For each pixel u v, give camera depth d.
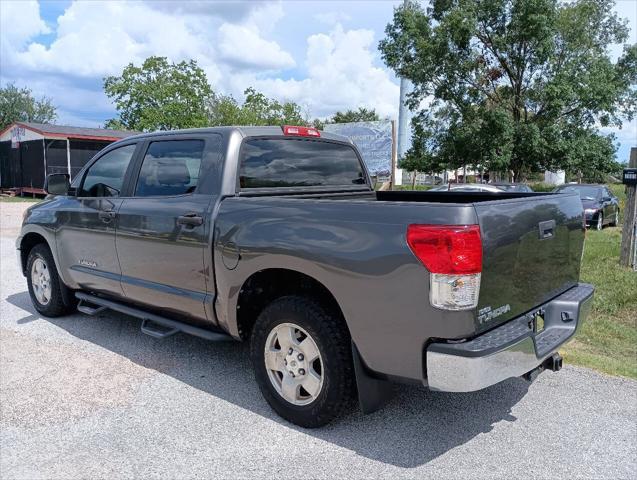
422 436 3.34
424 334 2.81
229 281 3.67
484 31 28.58
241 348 4.92
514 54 28.03
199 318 4.02
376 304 2.95
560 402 3.83
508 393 3.98
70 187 5.36
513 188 15.17
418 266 2.79
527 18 26.36
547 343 3.33
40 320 5.77
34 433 3.36
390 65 30.23
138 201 4.45
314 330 3.24
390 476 2.92
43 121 50.91
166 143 4.40
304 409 3.38
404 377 2.95
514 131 27.36
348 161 5.05
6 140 29.66
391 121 16.78
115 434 3.35
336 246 3.09
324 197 4.61
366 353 3.05
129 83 36.78
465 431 3.41
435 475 2.93
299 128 4.55
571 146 27.02
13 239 12.30
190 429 3.42
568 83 26.81
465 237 2.71
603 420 3.56
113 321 5.73
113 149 4.95
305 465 3.03
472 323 2.78
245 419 3.56
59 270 5.43
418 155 32.03
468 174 54.62
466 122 29.62
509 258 3.01
